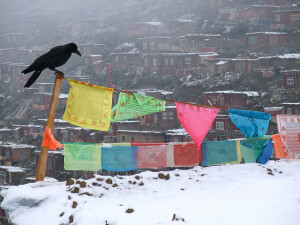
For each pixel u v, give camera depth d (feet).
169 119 184.65
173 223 19.43
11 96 304.50
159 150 30.45
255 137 34.22
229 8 309.01
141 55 268.62
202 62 243.60
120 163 28.94
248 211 21.13
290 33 243.81
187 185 28.35
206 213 21.22
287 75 190.49
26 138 227.40
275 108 167.02
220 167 32.83
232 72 220.02
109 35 340.80
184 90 225.15
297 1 274.57
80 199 23.24
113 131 181.78
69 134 194.49
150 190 27.04
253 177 30.01
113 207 22.04
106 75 273.54
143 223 19.58
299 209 20.68
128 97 28.30
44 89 270.67
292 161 36.19
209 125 30.58
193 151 31.78
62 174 156.25
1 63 344.69
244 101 183.83
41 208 23.12
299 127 35.68
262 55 230.48
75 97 26.35
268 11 267.18
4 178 176.96
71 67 313.12
